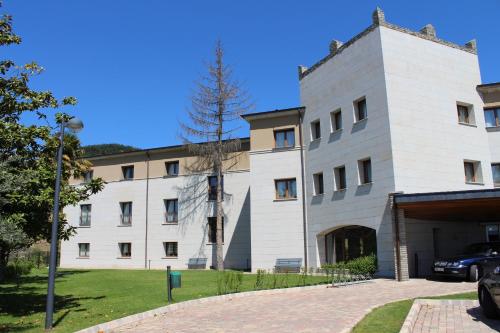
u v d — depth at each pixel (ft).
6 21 45.91
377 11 77.10
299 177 92.07
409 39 78.33
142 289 57.00
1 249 42.24
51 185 43.83
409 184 71.77
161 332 32.27
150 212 116.57
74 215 127.03
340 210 81.51
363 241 80.28
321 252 86.58
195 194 112.06
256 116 96.63
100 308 42.34
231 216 106.52
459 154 78.18
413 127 74.54
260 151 96.12
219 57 104.37
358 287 56.65
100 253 121.19
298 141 93.56
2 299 50.37
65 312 40.91
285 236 90.94
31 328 33.99
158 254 113.70
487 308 32.78
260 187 94.79
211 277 73.56
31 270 98.32
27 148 43.96
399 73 75.72
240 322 34.91
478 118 82.28
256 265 91.81
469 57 84.07
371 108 76.89
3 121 43.42
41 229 42.42
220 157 101.86
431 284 57.52
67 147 85.61
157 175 117.50
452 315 34.55
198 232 110.01
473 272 58.49
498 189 58.23
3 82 44.21
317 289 56.13
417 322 32.37
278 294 52.37
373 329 28.76
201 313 39.99
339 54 85.92
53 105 46.78
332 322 33.14
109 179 123.54
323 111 88.94
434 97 78.02
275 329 31.55
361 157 77.97
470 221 79.30
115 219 120.78
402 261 64.64
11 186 35.12
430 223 75.36
